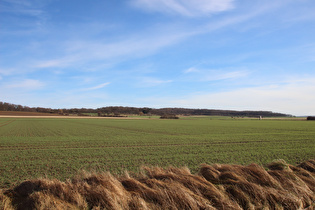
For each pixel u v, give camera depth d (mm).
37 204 5863
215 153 19781
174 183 7168
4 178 11141
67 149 21891
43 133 39844
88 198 6371
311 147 23469
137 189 7035
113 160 16422
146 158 17234
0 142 27266
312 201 7344
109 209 5949
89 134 38344
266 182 7922
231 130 47781
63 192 6547
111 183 6910
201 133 40844
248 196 6938
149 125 67062
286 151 20766
